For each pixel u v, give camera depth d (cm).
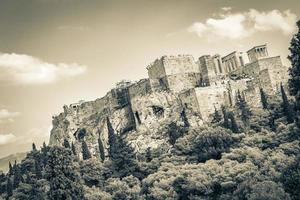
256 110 17175
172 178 12756
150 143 19325
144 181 13450
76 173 12094
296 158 10044
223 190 11494
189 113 19725
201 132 15500
